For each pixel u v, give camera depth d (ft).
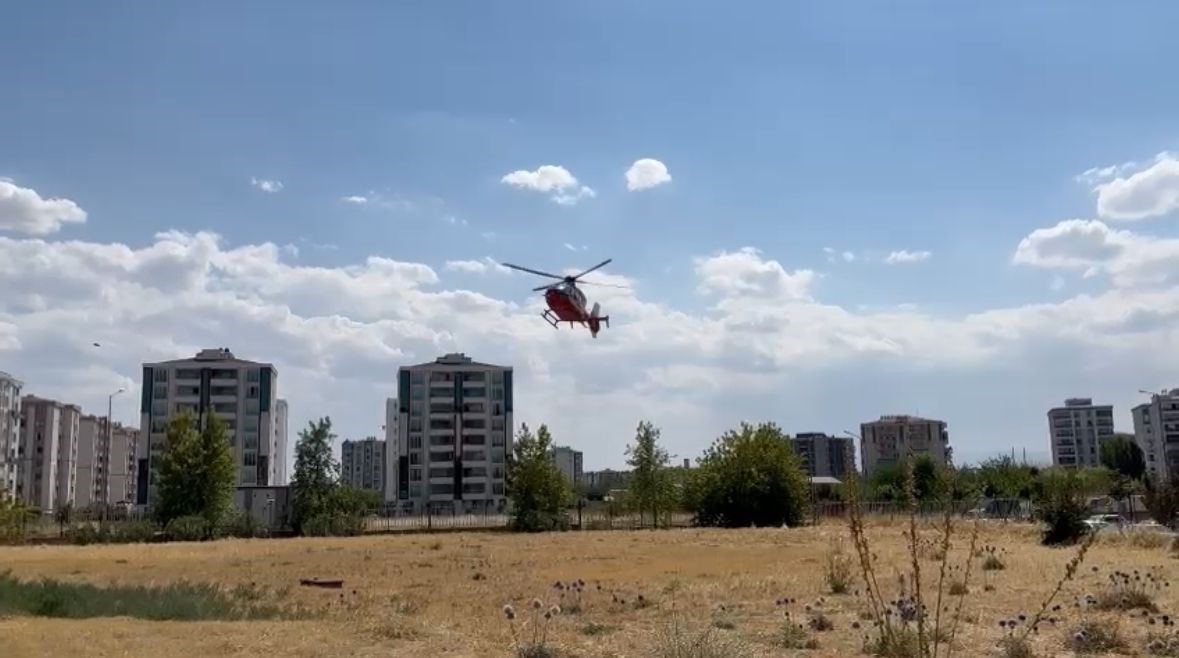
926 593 51.62
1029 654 33.22
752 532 141.08
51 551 126.11
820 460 515.91
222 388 369.30
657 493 198.90
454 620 45.57
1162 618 39.42
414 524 224.12
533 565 82.89
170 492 187.52
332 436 198.08
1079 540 92.17
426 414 395.55
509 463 196.54
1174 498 125.39
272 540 155.12
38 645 37.01
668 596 54.29
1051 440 539.70
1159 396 434.71
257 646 37.29
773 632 39.58
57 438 428.56
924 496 94.84
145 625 43.45
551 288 116.88
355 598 57.41
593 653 35.76
